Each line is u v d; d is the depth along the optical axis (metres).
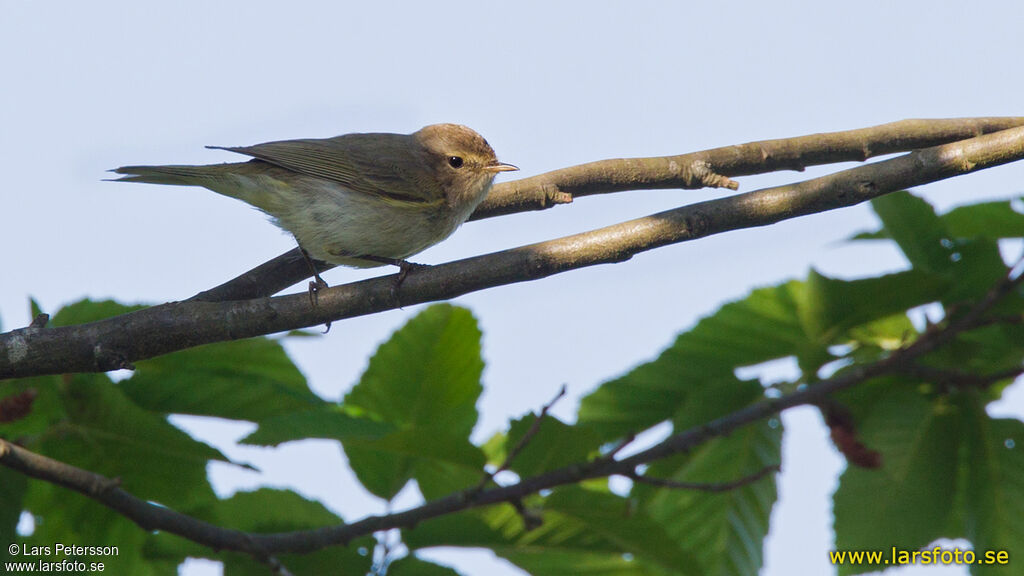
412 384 9.04
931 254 8.91
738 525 9.32
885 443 8.87
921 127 10.23
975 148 7.73
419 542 8.52
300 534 7.90
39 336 7.48
